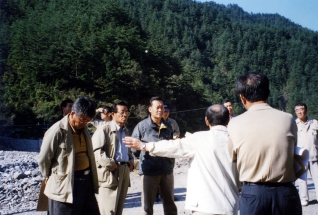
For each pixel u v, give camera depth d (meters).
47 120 63.19
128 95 75.50
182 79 85.50
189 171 3.38
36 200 7.59
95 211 3.89
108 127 4.84
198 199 3.21
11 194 7.81
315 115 114.06
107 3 118.12
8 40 97.06
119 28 102.50
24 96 75.19
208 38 186.88
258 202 2.72
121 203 4.87
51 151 3.64
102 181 4.68
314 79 155.38
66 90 76.19
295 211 2.73
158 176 4.86
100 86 75.06
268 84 2.99
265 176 2.71
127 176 4.91
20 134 52.94
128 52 86.69
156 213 6.07
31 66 78.31
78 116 3.71
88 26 102.88
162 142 3.49
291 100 135.00
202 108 85.56
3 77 82.56
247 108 3.08
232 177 3.25
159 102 5.09
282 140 2.73
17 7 126.56
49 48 83.12
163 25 170.38
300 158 2.78
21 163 12.95
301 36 198.75
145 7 186.12
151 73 84.62
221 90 117.38
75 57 78.81
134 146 3.54
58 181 3.65
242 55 169.62
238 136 2.86
